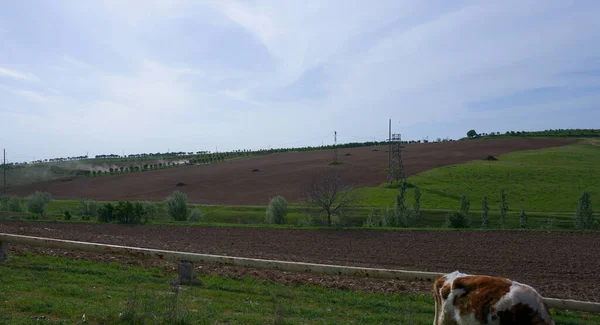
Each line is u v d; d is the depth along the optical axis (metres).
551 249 28.56
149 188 85.94
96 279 11.72
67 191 85.25
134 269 13.63
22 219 38.03
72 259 14.51
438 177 80.06
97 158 164.88
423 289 14.73
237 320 8.73
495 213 54.00
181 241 28.80
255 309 9.80
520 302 5.54
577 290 18.50
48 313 8.41
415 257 26.08
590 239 31.83
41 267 12.63
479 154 107.75
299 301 11.20
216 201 70.69
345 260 24.70
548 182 73.31
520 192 67.00
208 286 12.09
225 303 10.20
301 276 15.15
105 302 9.40
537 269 23.42
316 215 46.19
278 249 27.48
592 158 97.50
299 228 36.38
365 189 71.88
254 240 30.70
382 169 92.38
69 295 9.84
